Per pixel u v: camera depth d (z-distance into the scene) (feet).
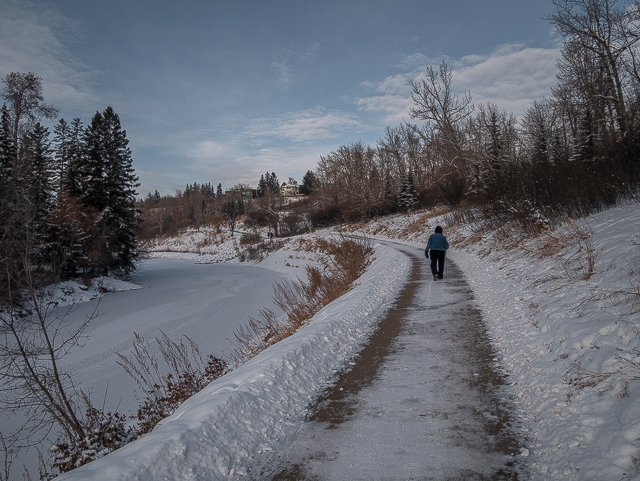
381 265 56.13
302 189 393.50
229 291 84.28
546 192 43.80
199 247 226.79
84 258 86.99
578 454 9.52
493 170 67.36
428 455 10.93
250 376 16.88
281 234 200.34
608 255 22.65
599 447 9.37
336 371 18.56
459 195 109.70
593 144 58.75
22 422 27.78
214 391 15.87
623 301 16.24
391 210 164.25
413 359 18.86
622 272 19.20
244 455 11.87
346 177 195.31
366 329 25.09
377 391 15.69
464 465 10.30
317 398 15.72
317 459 11.36
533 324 19.92
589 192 40.27
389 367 18.19
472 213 80.79
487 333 21.57
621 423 9.63
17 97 89.25
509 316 23.22
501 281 32.78
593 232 29.53
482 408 13.34
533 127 112.98
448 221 94.43
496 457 10.52
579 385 12.44
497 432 11.75
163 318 61.00
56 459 16.39
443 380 16.03
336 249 102.73
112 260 105.40
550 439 10.69
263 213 228.02
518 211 46.44
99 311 67.31
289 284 86.89
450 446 11.26
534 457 10.28
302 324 32.48
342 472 10.56
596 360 13.03
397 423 12.94
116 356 42.39
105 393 32.17
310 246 129.80
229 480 10.75
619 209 34.63
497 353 18.35
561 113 98.12
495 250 47.52
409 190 151.64
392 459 10.92
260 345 35.22
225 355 39.88
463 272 44.34
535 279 27.58
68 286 80.48
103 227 99.09
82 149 108.06
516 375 15.58
